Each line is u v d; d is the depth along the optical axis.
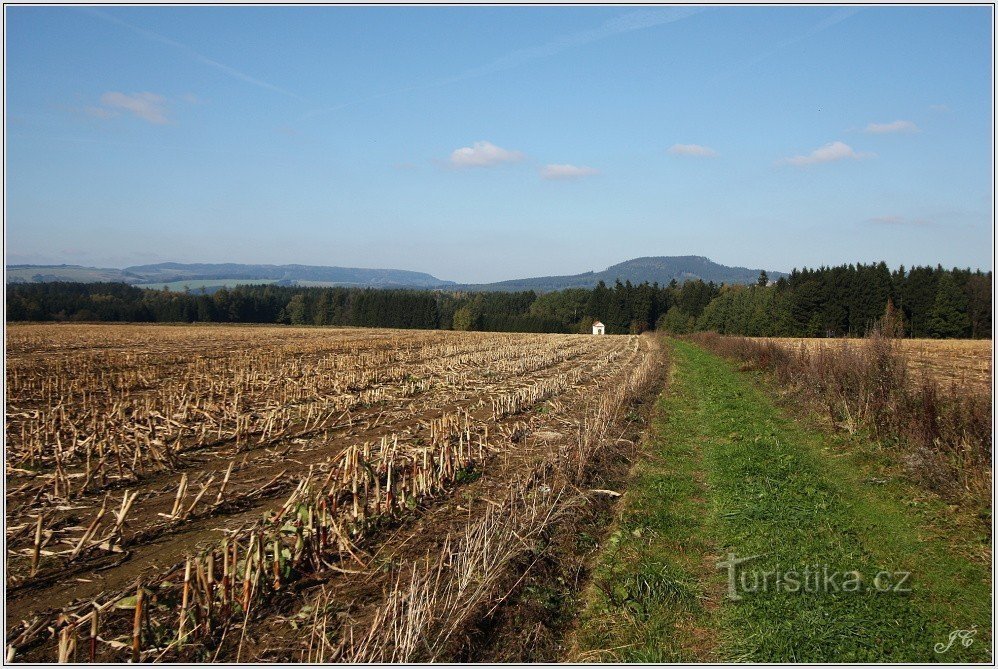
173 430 11.16
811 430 12.99
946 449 9.05
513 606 5.57
